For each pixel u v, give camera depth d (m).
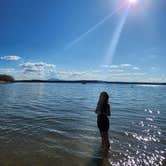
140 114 15.88
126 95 43.66
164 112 17.00
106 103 7.98
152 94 47.97
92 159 6.83
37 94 41.19
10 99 28.38
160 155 7.20
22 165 6.32
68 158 6.90
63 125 11.62
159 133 10.00
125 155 7.18
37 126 11.23
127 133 9.95
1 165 6.28
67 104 23.02
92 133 9.95
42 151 7.48
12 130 10.25
